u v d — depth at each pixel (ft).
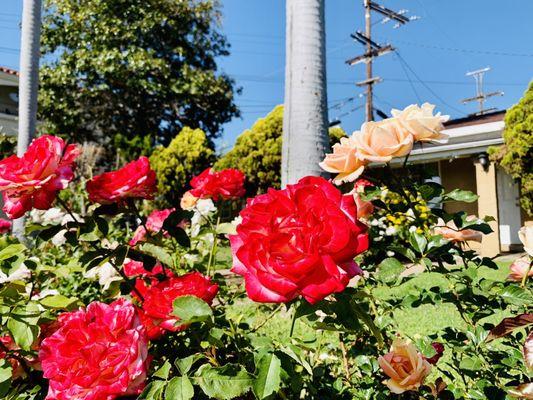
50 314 3.47
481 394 3.38
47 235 3.48
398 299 4.00
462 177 34.40
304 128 8.60
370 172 3.44
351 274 2.22
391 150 2.93
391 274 3.26
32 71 18.08
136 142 40.60
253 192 29.89
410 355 3.13
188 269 5.30
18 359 3.21
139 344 2.47
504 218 33.50
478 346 3.68
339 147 3.16
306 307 2.48
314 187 2.28
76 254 7.75
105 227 3.51
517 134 23.61
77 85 45.11
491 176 27.53
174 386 2.41
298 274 2.03
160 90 44.98
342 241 2.08
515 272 3.43
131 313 2.59
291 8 8.98
